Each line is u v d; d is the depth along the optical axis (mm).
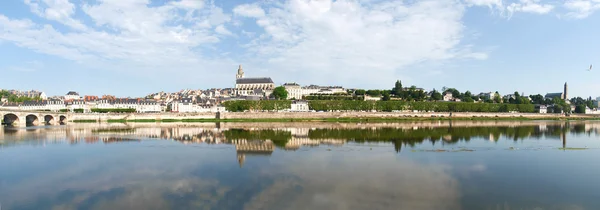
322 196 48469
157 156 79875
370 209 43594
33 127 170375
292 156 78438
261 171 63312
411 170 64250
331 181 56031
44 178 60344
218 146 96000
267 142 105125
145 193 50906
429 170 64312
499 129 158625
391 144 99875
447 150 88375
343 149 89625
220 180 57250
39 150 90438
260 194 49625
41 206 46438
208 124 196000
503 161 73625
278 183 55188
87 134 132250
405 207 44281
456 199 47688
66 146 97812
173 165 69375
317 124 194875
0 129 156875
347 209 43438
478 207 44719
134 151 87625
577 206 45625
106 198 49031
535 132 143250
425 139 113188
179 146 96375
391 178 58312
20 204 47250
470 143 103125
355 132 140375
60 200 48594
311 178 58000
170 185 54719
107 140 111875
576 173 62938
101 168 67562
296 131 145875
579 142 107938
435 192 50531
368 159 75062
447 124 196000
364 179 57438
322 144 99875
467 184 54938
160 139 114750
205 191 51375
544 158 77562
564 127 177375
